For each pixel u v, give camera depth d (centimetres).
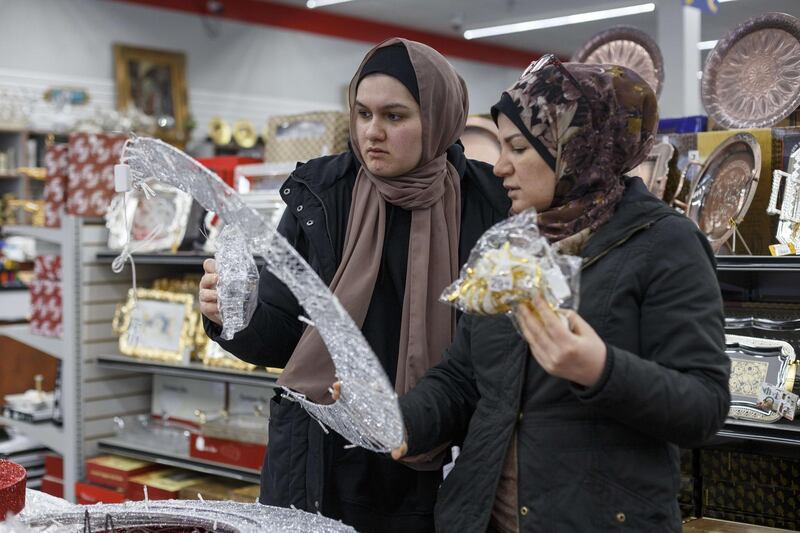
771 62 250
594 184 137
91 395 390
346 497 181
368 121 178
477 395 158
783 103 245
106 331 396
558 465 133
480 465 143
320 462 180
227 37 1086
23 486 143
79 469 386
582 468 132
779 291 253
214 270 166
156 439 376
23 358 511
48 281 405
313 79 1176
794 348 238
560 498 132
